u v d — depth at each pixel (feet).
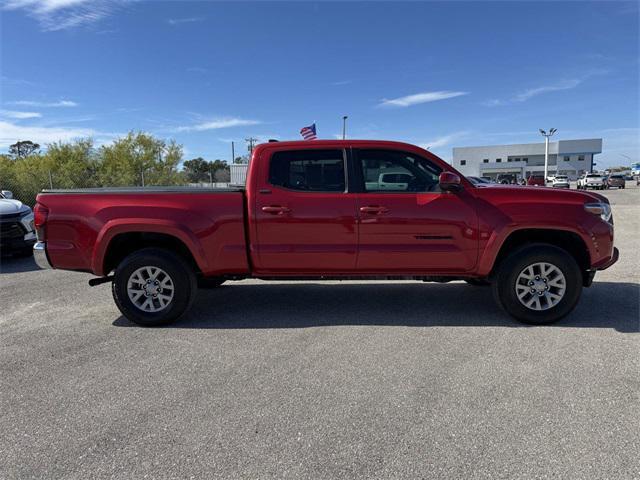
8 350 13.76
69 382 11.51
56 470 7.98
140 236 15.92
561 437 8.71
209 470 7.91
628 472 7.66
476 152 290.15
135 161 101.50
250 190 15.35
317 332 14.97
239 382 11.36
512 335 14.37
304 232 15.26
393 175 15.47
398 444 8.60
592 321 15.62
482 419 9.42
